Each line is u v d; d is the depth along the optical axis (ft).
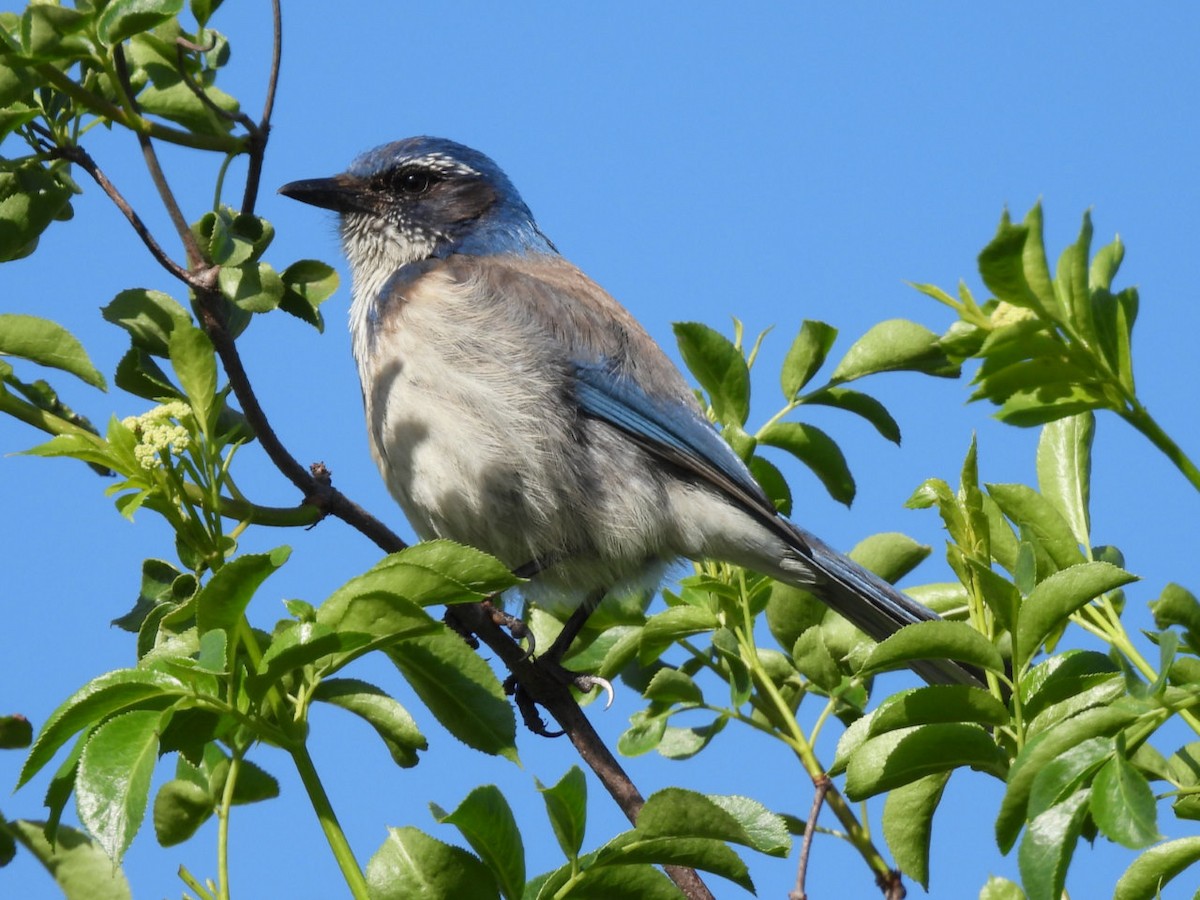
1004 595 25.63
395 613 23.90
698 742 34.81
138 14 30.99
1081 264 25.39
